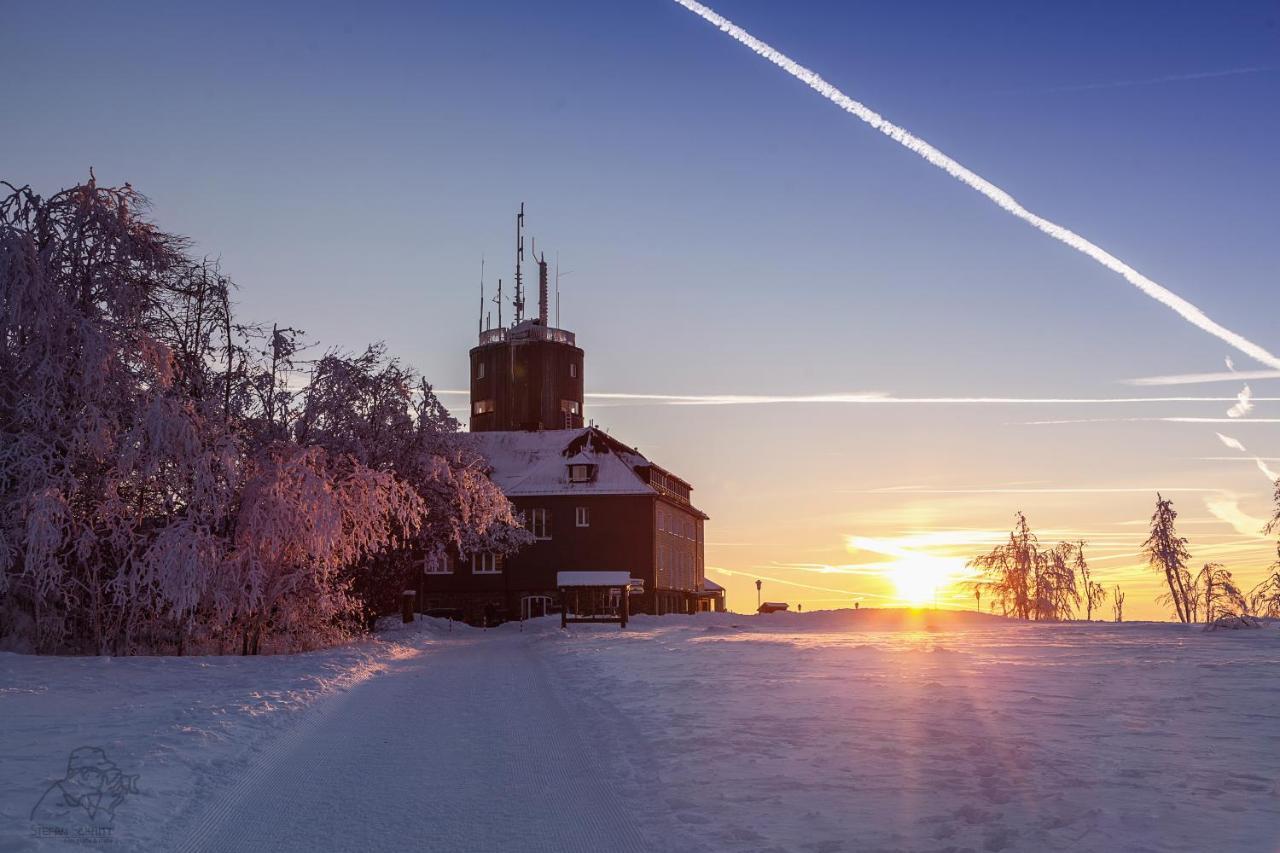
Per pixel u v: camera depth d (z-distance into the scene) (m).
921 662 22.50
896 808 8.53
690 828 8.02
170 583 24.86
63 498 24.83
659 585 73.38
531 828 8.24
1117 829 7.73
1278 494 50.81
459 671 23.08
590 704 16.03
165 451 25.80
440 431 39.53
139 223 27.56
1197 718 13.28
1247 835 7.51
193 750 11.24
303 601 30.25
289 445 29.23
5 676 19.19
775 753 11.00
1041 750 10.97
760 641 32.84
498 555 71.00
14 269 24.41
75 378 25.72
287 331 32.16
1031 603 73.88
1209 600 60.91
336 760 11.20
